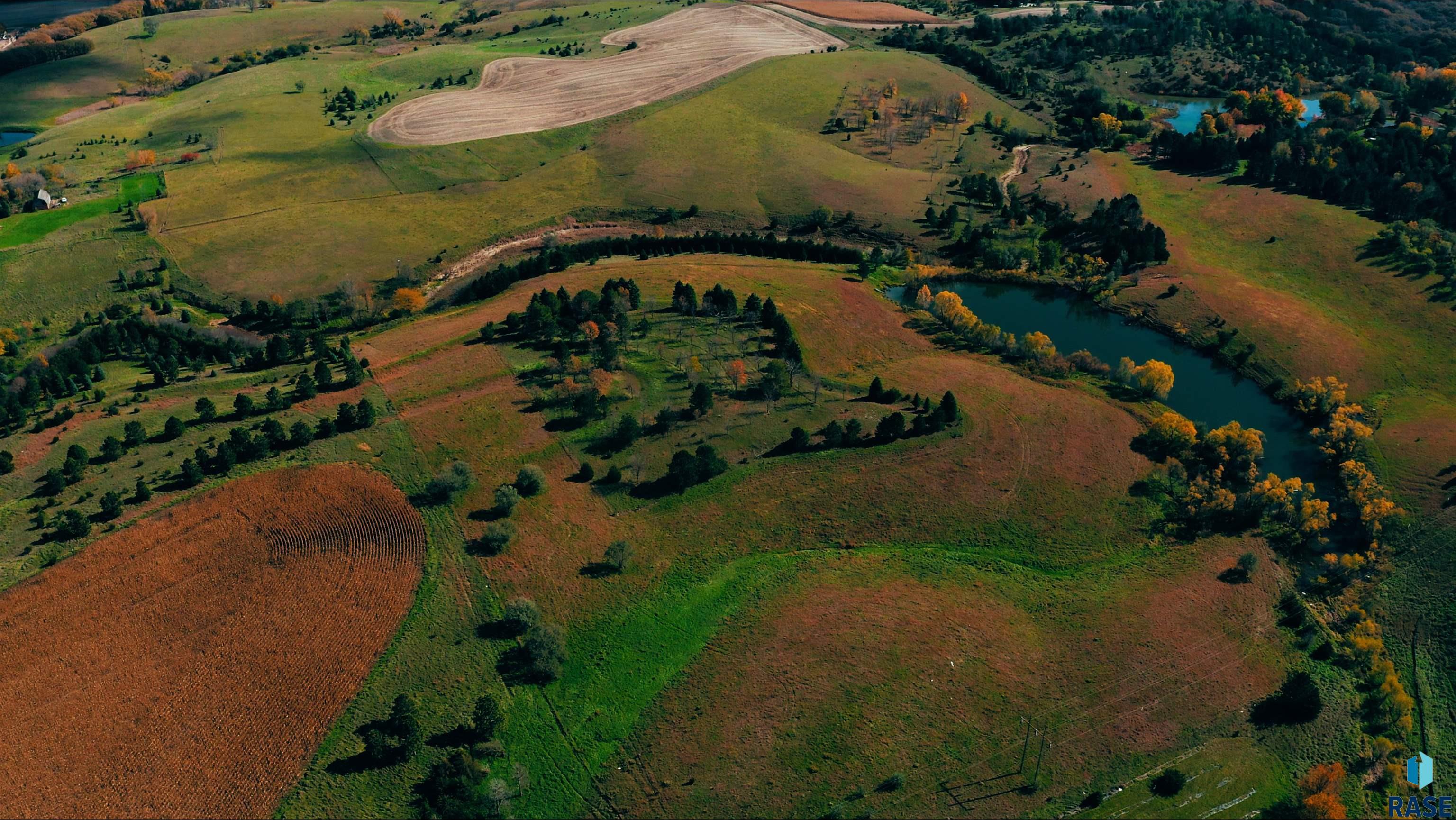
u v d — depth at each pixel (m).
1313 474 146.12
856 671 111.31
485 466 140.88
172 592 119.25
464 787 96.62
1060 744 103.50
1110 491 139.12
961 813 97.06
